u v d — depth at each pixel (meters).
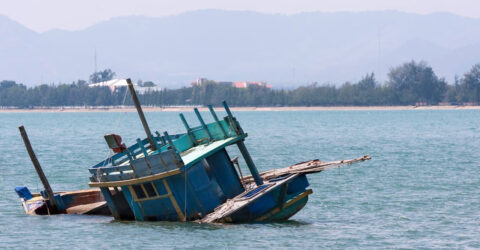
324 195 151.88
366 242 107.69
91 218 131.62
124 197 125.81
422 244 106.62
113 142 130.38
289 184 121.00
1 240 113.50
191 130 130.12
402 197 148.25
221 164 122.88
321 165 122.69
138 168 117.06
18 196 158.25
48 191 137.38
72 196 137.38
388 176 182.50
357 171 193.25
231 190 123.25
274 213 118.56
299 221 122.88
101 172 122.50
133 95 135.38
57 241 111.81
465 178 178.62
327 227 117.88
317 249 103.50
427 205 138.38
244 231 113.25
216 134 126.88
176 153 113.50
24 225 125.12
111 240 110.44
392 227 118.00
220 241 107.38
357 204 140.62
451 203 140.12
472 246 105.25
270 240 108.38
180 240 108.50
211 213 116.81
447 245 106.06
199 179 117.06
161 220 120.44
